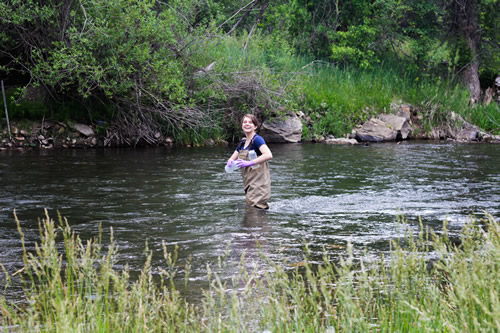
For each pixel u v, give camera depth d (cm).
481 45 2700
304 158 1405
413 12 2747
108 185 952
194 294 425
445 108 2319
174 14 1731
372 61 2588
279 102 1881
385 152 1582
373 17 2762
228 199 843
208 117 1756
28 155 1370
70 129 1608
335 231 647
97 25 1478
